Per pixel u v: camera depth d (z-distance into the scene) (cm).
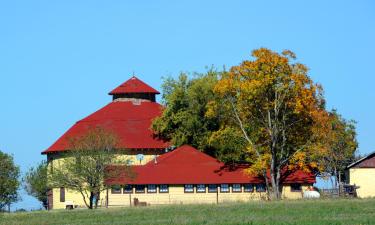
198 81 16625
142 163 16988
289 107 13800
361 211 8906
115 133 16062
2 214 10831
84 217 9506
